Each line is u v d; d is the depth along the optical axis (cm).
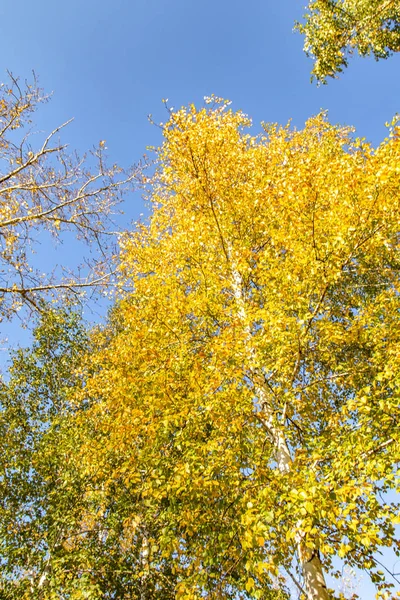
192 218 578
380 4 750
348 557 399
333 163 471
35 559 693
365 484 325
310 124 898
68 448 735
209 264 556
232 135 741
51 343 1017
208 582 348
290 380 442
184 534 436
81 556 636
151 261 619
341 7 780
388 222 429
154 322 522
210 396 392
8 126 595
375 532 286
